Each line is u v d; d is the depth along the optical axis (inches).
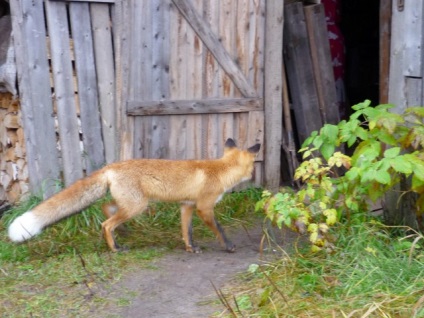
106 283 112.8
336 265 107.3
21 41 144.6
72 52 150.1
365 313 89.7
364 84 229.9
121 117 151.1
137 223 142.6
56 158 150.7
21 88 146.6
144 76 151.6
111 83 150.9
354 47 228.5
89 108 150.0
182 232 131.3
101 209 137.9
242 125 162.6
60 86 147.2
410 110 115.7
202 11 153.6
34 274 116.8
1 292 109.6
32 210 121.8
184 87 155.8
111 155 153.2
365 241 111.7
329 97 174.6
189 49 154.6
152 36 150.7
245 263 120.6
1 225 142.9
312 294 100.0
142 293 108.7
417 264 103.7
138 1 148.3
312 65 173.3
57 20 144.9
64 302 105.8
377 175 102.0
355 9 228.8
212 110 158.2
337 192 115.6
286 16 171.0
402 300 94.0
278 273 108.3
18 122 161.8
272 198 112.2
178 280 113.7
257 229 143.2
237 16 156.9
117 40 148.2
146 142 154.6
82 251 127.0
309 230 106.5
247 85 160.6
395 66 130.0
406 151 120.0
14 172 167.5
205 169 126.2
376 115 112.9
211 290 108.6
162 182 124.6
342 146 175.9
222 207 153.3
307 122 173.9
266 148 164.6
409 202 121.9
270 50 160.2
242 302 100.5
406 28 125.8
